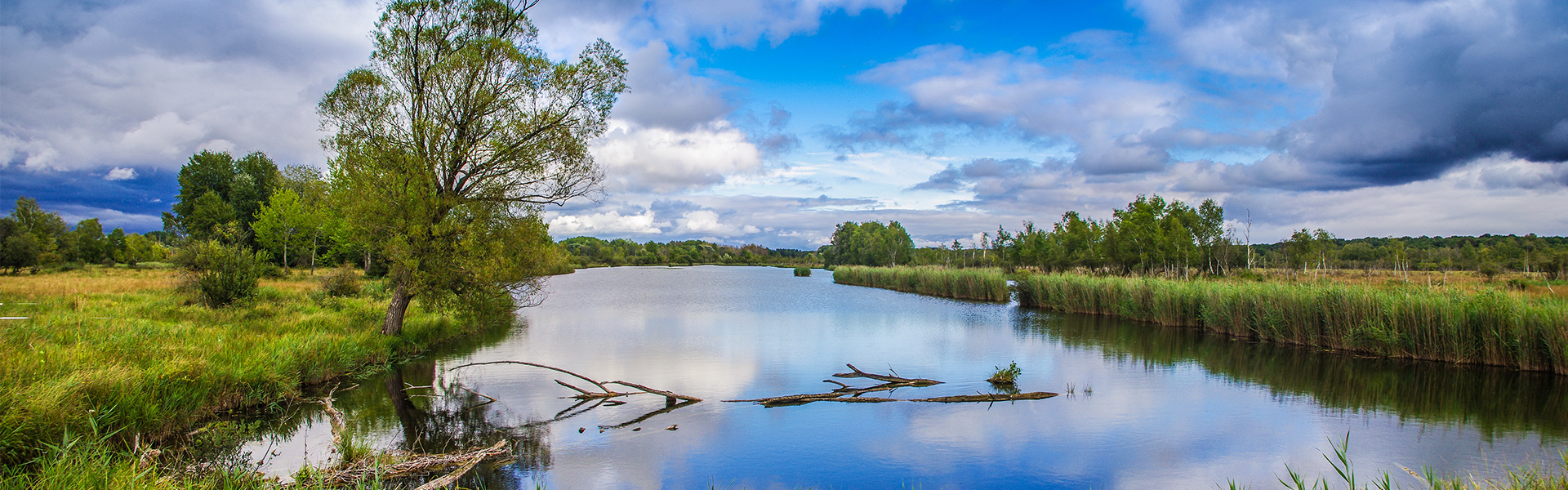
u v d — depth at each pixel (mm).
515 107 16453
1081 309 29891
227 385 10633
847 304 36438
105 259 59625
